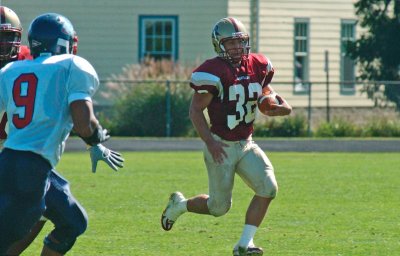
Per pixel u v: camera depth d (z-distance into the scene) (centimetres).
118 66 11969
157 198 5178
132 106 10350
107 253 3531
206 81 3175
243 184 5984
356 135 10744
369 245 3725
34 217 2558
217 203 3341
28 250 3606
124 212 4638
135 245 3709
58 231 2734
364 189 5672
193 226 4200
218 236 3938
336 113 12369
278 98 3306
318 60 12569
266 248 3653
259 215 3231
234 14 11950
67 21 2702
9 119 2602
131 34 11962
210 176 3294
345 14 12769
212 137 3200
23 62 2636
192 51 11944
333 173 6675
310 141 9775
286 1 12300
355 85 12700
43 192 2559
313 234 3991
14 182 2522
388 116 11106
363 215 4562
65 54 2636
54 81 2562
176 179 6175
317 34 12556
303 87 12431
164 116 10344
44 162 2555
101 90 11775
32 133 2548
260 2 12075
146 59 10888
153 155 8256
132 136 10356
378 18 11569
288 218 4453
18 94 2578
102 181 6050
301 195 5353
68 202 2716
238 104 3212
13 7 11781
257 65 3272
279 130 10612
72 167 7044
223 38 3188
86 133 2530
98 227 4156
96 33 11956
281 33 12262
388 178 6344
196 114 3212
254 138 10231
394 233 4028
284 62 12312
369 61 11594
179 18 11919
